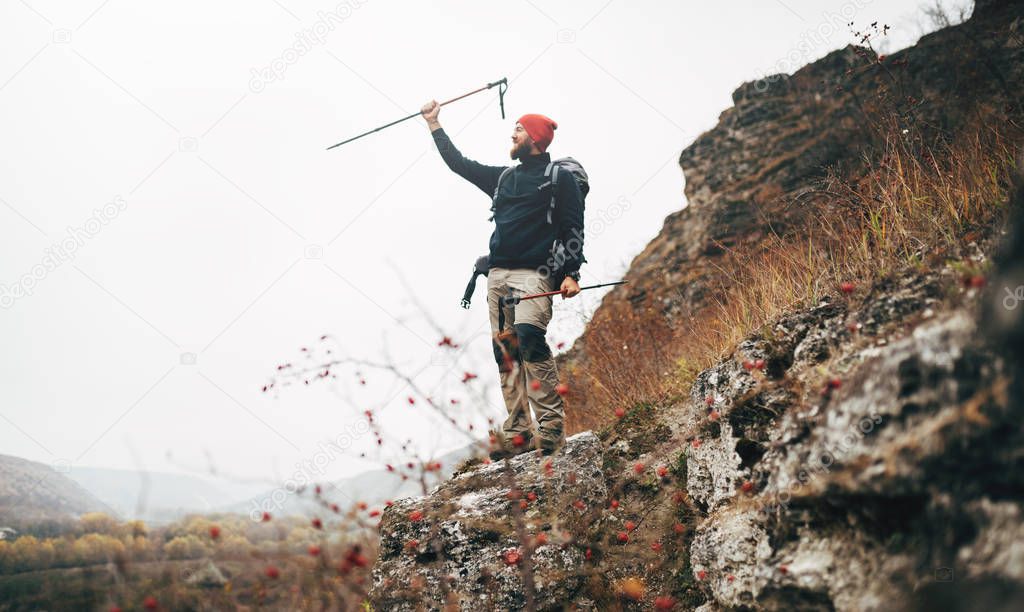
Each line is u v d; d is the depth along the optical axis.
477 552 3.52
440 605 3.46
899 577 2.04
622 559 3.52
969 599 1.76
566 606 3.32
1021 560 1.66
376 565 3.73
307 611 2.41
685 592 3.26
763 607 2.55
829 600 2.29
